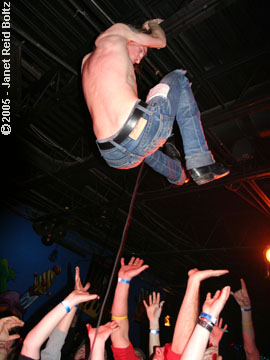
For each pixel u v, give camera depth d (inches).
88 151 334.3
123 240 74.9
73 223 419.5
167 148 110.7
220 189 363.6
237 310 526.0
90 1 196.4
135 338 495.2
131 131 77.7
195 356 60.8
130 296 503.5
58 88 255.9
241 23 200.1
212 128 240.5
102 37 89.3
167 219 452.1
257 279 510.0
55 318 73.8
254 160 289.7
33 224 399.5
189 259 514.9
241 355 499.8
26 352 70.7
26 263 385.1
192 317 76.5
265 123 221.9
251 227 442.3
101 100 81.8
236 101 222.4
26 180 366.3
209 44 213.3
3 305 347.3
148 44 91.5
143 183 370.0
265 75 230.1
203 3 165.0
